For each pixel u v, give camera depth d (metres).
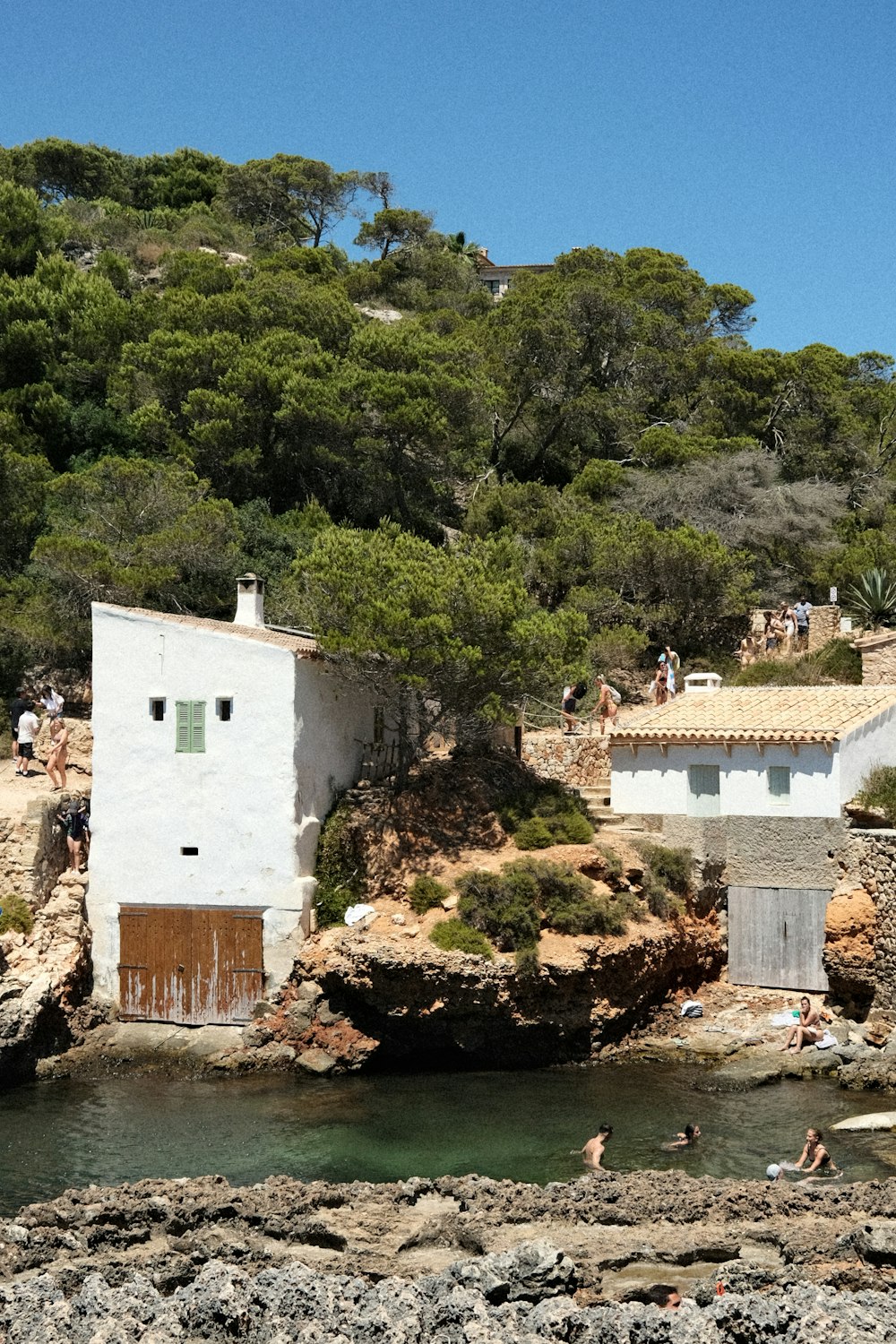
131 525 58.22
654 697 53.97
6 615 54.28
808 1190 26.33
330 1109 34.22
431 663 41.53
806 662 58.16
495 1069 38.31
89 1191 26.77
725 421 82.38
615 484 73.75
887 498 78.69
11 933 39.03
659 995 40.66
